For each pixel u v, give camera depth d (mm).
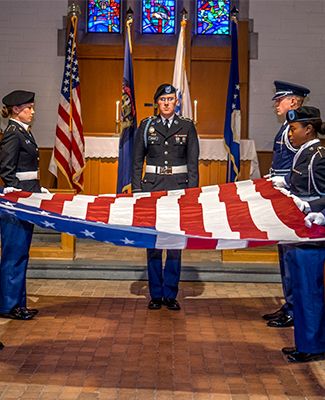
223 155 7738
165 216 3963
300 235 3686
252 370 3875
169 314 5055
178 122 5145
